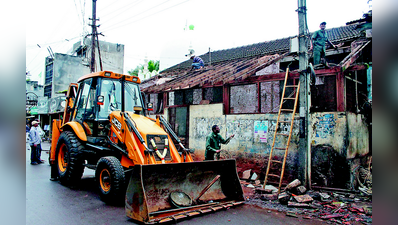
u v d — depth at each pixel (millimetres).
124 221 4535
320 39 7488
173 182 5078
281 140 7457
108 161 5426
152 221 4238
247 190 6781
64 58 25469
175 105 10594
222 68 10953
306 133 6551
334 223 4629
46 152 14508
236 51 15680
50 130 24969
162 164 4766
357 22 11953
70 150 6582
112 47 27453
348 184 6414
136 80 7164
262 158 7797
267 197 5949
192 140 9664
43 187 6676
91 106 6656
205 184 5543
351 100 7402
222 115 8852
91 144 6488
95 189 6652
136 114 6480
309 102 6750
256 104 8539
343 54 9695
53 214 4773
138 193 4422
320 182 6723
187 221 4547
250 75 8359
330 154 6664
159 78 15375
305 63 6645
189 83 8688
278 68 10648
